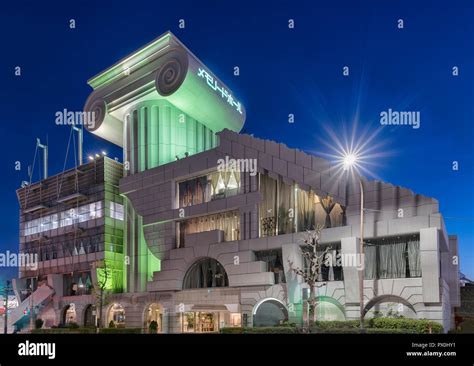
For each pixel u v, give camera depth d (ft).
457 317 162.50
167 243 178.09
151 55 201.05
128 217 204.23
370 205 130.62
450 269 160.66
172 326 169.17
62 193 242.58
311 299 122.62
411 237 125.39
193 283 169.58
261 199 153.28
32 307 221.66
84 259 221.46
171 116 199.00
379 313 125.29
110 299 196.24
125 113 214.28
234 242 155.94
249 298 148.15
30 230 259.60
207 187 171.32
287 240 143.84
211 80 199.11
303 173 145.48
